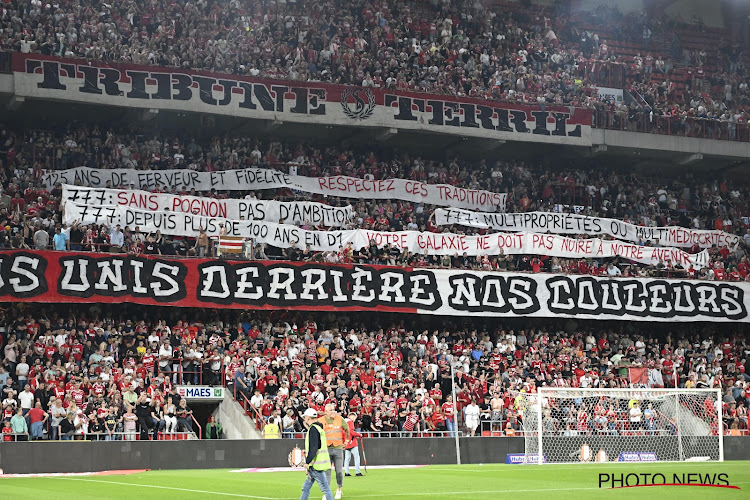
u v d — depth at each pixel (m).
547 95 55.91
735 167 58.91
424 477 27.00
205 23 50.25
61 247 40.41
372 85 51.38
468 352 43.81
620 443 38.91
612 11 64.44
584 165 57.47
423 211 50.66
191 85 46.62
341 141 53.03
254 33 51.28
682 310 49.19
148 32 48.97
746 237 55.12
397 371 41.69
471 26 57.88
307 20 52.97
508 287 46.66
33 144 46.12
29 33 45.94
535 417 38.62
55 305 41.00
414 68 53.88
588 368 46.03
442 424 39.50
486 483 24.62
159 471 31.00
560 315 47.22
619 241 50.09
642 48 64.19
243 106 47.56
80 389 35.62
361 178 51.00
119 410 35.59
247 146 50.25
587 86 58.94
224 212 44.91
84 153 46.66
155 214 42.78
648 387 44.44
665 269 50.56
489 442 37.25
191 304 41.38
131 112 47.25
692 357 48.62
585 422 38.94
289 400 37.53
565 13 63.25
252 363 39.50
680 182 59.22
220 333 41.12
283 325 43.44
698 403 42.84
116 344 38.31
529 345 46.38
